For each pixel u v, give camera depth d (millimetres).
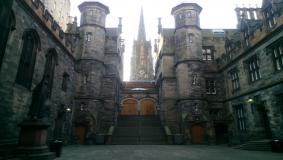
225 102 25625
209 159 11031
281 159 10742
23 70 13016
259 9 29516
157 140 22766
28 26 13023
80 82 24281
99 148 17375
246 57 20609
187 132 23203
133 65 76562
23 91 12570
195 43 26547
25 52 13109
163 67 29906
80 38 26000
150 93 40531
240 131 21438
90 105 23594
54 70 17125
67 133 20594
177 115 26516
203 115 23859
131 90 40656
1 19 5930
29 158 9242
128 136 23297
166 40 31078
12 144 10766
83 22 26781
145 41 77500
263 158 11188
